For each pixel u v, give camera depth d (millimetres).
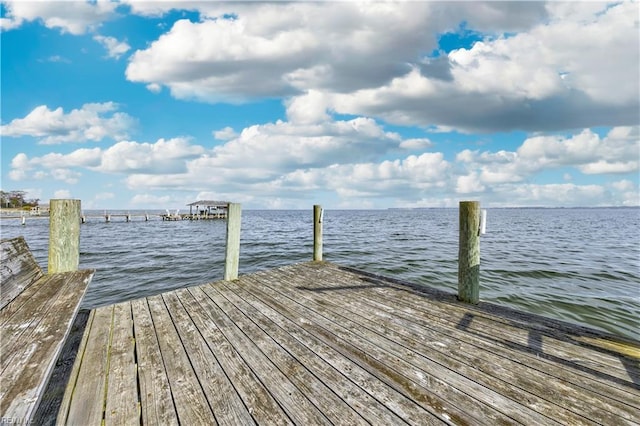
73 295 2836
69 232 3727
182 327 3020
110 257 15055
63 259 3684
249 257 14570
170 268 12344
